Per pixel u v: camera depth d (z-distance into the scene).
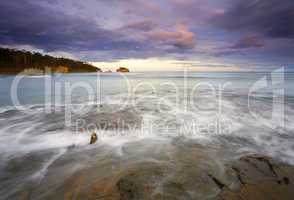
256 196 3.03
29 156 4.61
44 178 3.64
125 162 4.16
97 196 3.00
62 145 5.26
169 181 3.37
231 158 4.34
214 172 3.70
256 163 4.05
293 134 6.05
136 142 5.40
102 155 4.58
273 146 5.12
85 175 3.64
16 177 3.72
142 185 3.24
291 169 3.85
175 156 4.45
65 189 3.26
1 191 3.32
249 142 5.40
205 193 3.08
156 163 4.09
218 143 5.30
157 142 5.39
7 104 11.32
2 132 6.31
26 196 3.16
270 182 3.39
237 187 3.24
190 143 5.30
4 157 4.57
